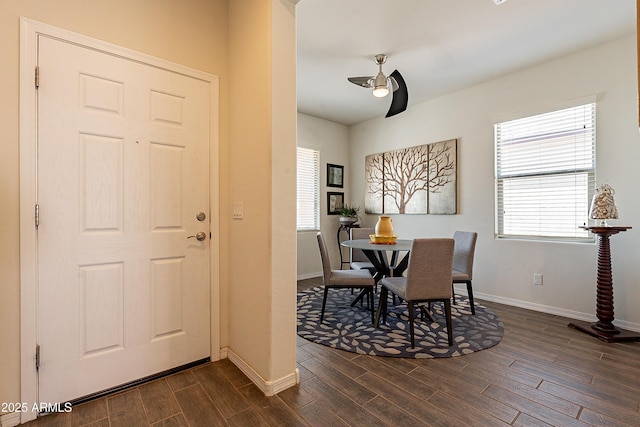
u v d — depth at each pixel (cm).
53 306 160
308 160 502
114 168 178
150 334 191
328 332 271
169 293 198
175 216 200
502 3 229
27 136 153
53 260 160
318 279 487
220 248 219
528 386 185
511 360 218
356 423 153
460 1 226
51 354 160
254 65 191
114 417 157
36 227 155
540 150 334
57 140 161
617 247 281
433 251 237
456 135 402
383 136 496
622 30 264
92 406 166
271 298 179
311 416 158
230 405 168
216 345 217
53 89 159
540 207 336
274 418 157
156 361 193
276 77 180
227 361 217
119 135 179
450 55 305
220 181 219
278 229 181
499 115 359
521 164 349
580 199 308
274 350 180
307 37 273
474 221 385
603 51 287
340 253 510
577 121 308
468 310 331
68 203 164
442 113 417
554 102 317
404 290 246
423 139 440
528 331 271
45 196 158
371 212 513
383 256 338
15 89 151
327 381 192
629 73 273
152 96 191
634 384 186
